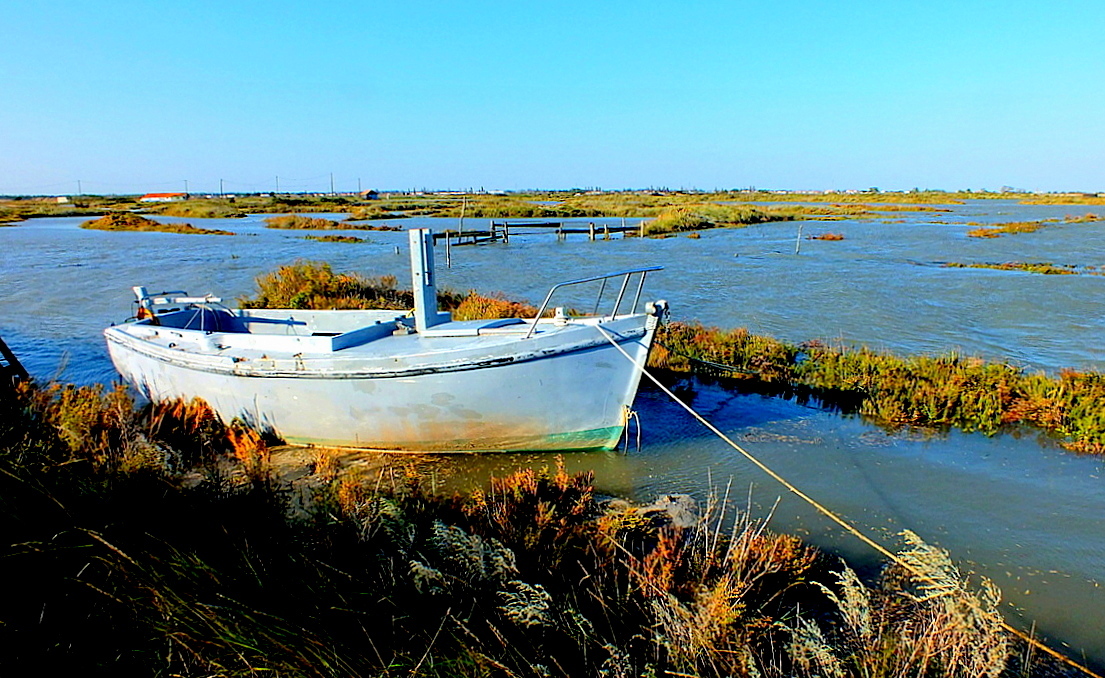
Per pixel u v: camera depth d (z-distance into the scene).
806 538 5.78
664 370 11.03
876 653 3.71
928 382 9.50
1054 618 4.73
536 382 7.10
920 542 4.27
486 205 79.44
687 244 37.06
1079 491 6.74
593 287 21.22
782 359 11.10
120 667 3.02
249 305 15.50
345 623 3.56
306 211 80.31
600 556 4.98
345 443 7.64
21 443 4.85
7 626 2.96
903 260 28.27
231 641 3.12
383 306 15.23
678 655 3.68
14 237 43.56
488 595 4.00
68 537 3.65
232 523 4.32
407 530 4.59
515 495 5.80
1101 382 9.09
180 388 8.27
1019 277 22.62
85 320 16.12
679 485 6.87
